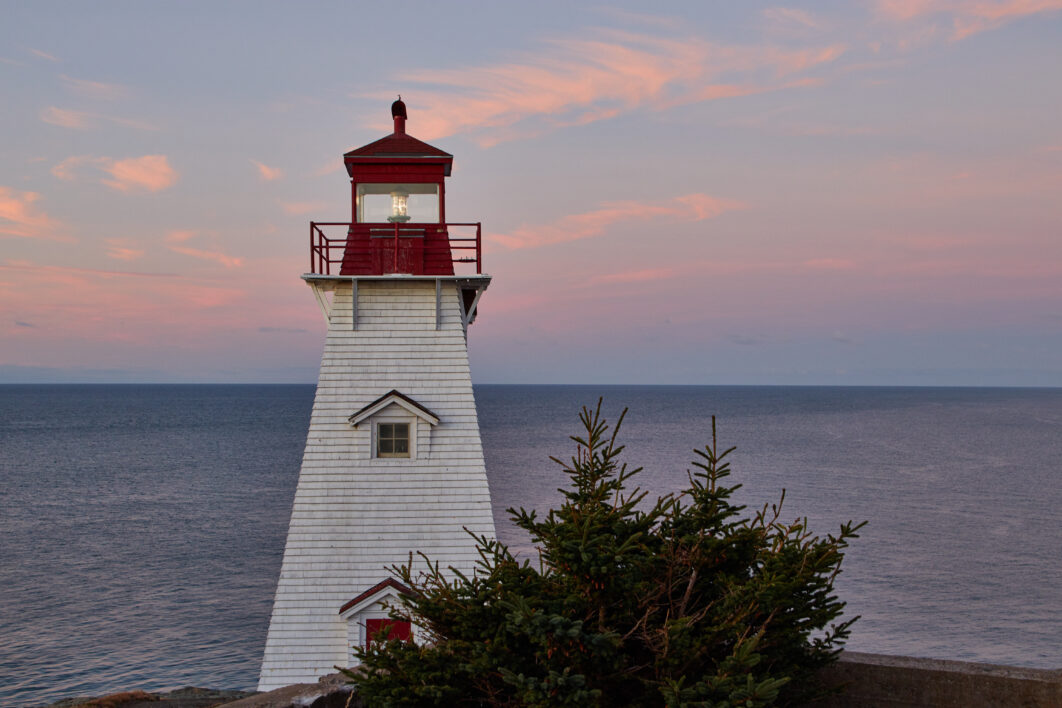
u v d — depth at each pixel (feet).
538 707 21.76
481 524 65.21
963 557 167.73
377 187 68.74
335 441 65.57
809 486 262.06
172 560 171.42
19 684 104.17
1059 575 155.12
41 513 227.61
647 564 25.45
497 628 24.47
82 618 131.64
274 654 62.69
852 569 157.17
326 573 63.93
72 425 598.75
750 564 26.78
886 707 26.73
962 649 116.26
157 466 337.93
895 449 397.80
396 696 23.11
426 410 65.51
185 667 110.73
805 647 26.48
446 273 67.41
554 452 359.25
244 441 456.86
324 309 66.95
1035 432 527.81
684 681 23.53
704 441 426.51
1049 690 25.00
